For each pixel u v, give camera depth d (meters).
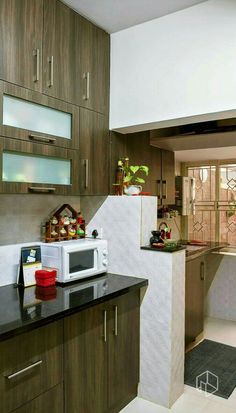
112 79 2.54
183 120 2.28
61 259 2.16
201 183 4.60
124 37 2.48
